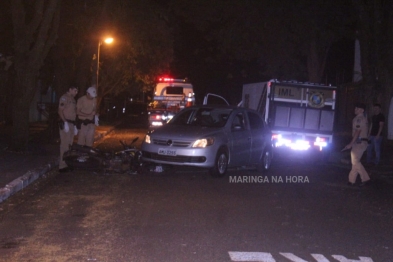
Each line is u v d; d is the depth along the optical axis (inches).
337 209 409.1
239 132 558.6
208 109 571.5
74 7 888.3
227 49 1040.2
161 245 295.0
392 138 1064.2
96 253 277.6
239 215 374.0
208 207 397.1
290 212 390.0
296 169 645.3
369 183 553.0
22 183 452.1
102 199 415.5
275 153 782.5
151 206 394.3
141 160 538.6
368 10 814.5
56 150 689.0
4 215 359.3
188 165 508.7
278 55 981.8
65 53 953.5
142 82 1624.0
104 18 959.0
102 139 1006.4
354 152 522.3
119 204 398.3
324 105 722.2
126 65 1406.3
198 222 349.7
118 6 999.6
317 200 441.7
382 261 279.0
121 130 1279.5
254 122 598.5
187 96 1200.8
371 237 327.9
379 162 718.5
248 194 455.5
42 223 338.3
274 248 295.1
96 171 543.2
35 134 942.4
